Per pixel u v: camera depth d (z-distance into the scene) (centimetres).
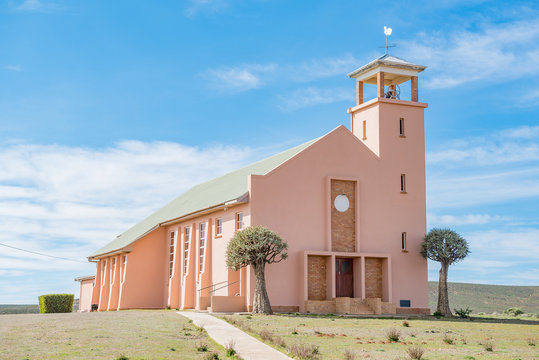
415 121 3716
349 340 1844
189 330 1986
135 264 4203
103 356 1394
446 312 3394
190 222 3903
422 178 3662
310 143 3588
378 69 3662
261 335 1795
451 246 3416
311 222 3288
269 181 3219
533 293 7188
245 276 3155
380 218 3497
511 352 1645
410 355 1467
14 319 2275
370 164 3522
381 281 3438
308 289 3238
